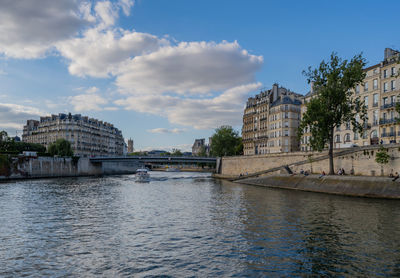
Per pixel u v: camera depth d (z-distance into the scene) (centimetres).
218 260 1611
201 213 2969
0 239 2050
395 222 2458
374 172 5016
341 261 1569
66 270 1502
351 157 5453
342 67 4941
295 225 2380
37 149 12612
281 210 3084
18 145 11756
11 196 4372
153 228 2341
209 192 5038
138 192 5097
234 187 6094
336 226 2327
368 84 6244
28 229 2333
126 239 2033
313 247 1803
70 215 2908
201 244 1895
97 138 16350
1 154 7888
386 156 4688
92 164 11544
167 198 4216
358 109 5325
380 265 1509
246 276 1402
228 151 11531
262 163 7925
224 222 2523
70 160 10450
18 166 8288
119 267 1533
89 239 2041
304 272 1434
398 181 4006
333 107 5128
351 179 4597
